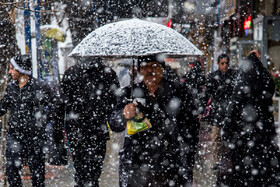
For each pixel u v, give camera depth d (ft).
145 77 24.76
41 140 34.12
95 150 32.89
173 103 24.58
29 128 33.73
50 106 34.30
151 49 24.86
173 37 26.11
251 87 30.58
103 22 84.02
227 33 118.01
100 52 25.75
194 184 39.96
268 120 30.81
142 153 24.38
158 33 25.94
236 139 30.94
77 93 32.53
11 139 33.76
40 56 56.85
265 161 30.40
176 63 90.07
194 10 101.81
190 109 24.95
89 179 32.73
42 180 34.40
